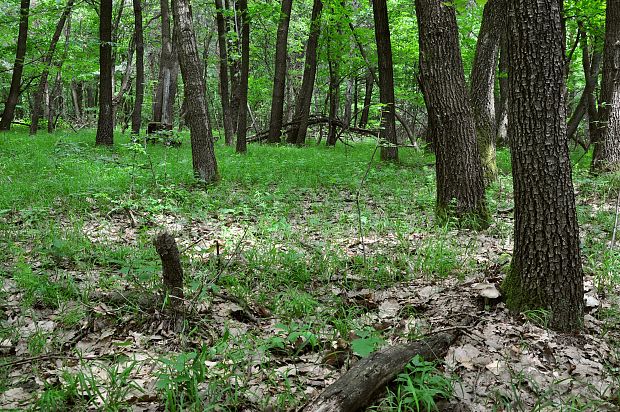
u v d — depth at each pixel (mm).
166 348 3928
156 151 15867
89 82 37688
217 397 3188
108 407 3086
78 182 9727
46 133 22797
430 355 3557
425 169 11859
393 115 14508
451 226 7344
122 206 7836
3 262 5539
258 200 8383
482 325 4223
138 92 19797
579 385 3457
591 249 6047
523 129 4164
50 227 6590
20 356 3758
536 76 4055
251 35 28031
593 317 4469
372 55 22016
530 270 4258
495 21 10211
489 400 3287
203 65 31438
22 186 9305
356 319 4418
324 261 5715
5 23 21609
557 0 4012
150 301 4398
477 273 5410
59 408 3105
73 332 4145
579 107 18016
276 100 21125
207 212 8281
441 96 7324
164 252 4191
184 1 10539
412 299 4828
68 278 4875
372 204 9023
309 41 20984
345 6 18891
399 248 6297
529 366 3660
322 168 12750
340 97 31719
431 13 7266
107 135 17047
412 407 3148
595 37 15742
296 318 4508
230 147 18641
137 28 19609
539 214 4156
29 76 24328
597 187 9891
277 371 3596
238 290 4910
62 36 29406
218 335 4109
